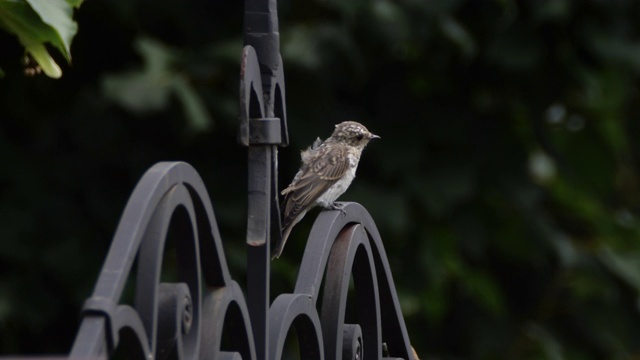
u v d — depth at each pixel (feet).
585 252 47.52
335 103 42.73
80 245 38.42
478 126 44.27
